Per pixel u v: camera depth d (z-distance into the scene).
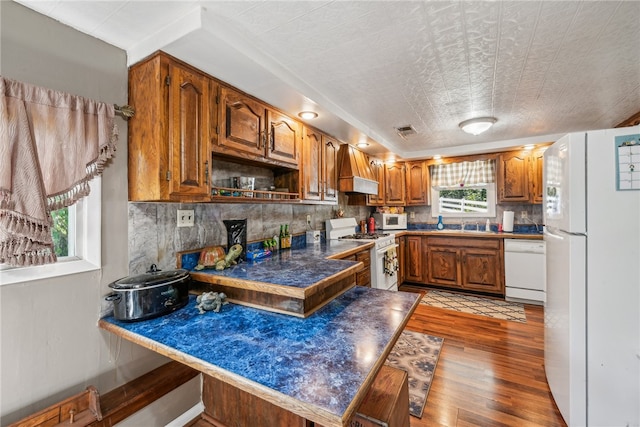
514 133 3.21
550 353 1.80
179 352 0.95
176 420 1.57
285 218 2.71
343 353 0.92
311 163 2.53
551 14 1.23
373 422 1.01
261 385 0.75
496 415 1.62
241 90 1.76
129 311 1.21
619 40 1.42
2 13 1.08
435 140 3.49
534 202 3.66
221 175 1.98
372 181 3.63
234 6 1.17
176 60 1.39
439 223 4.46
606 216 1.38
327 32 1.35
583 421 1.42
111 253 1.38
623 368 1.36
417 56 1.57
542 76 1.82
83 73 1.29
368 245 2.96
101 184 1.35
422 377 1.98
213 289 1.54
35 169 1.05
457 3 1.16
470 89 2.01
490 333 2.66
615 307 1.37
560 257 1.60
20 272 1.11
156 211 1.57
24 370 1.11
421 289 4.17
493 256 3.73
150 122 1.34
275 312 1.31
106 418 1.20
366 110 2.41
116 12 1.18
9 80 1.02
